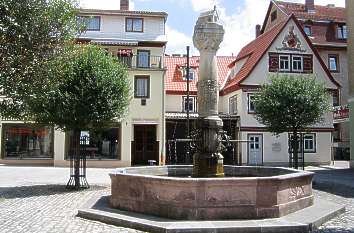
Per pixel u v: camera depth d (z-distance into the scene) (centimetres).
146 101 3466
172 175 1547
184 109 4269
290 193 1062
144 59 3697
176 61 4609
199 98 1309
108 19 3741
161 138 3466
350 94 3092
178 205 972
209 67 1302
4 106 1514
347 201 1443
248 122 3800
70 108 1673
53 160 3372
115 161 3384
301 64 3928
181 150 3788
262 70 3862
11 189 1733
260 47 4062
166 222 936
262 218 978
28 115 1683
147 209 1036
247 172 1527
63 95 1664
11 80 1273
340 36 4572
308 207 1141
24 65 1279
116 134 3412
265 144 3800
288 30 3919
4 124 3369
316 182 2080
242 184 969
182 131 3862
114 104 1753
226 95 4291
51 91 1459
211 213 959
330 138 3847
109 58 1827
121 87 1775
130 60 3578
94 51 1775
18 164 3366
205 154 1272
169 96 4259
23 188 1767
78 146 1784
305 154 3800
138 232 913
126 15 3744
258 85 3838
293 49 3916
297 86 2416
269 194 991
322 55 4509
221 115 3894
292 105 2361
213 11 1312
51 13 1334
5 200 1422
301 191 1120
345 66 4522
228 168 1557
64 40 1399
